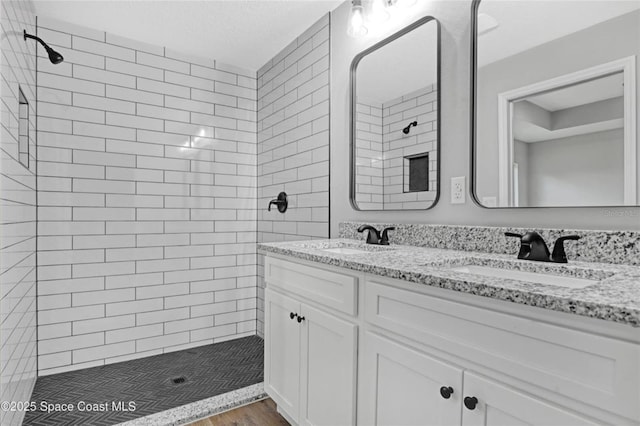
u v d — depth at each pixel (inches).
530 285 30.5
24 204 68.5
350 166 80.4
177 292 105.3
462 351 33.7
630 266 39.9
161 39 99.5
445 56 61.4
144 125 100.6
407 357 39.2
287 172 102.9
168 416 69.4
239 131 116.4
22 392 67.4
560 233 45.9
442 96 61.8
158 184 102.5
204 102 110.3
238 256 116.0
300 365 58.2
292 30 95.3
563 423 26.8
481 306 32.2
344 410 48.2
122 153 97.3
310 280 56.1
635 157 40.7
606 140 42.9
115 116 96.5
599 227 43.8
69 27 90.8
